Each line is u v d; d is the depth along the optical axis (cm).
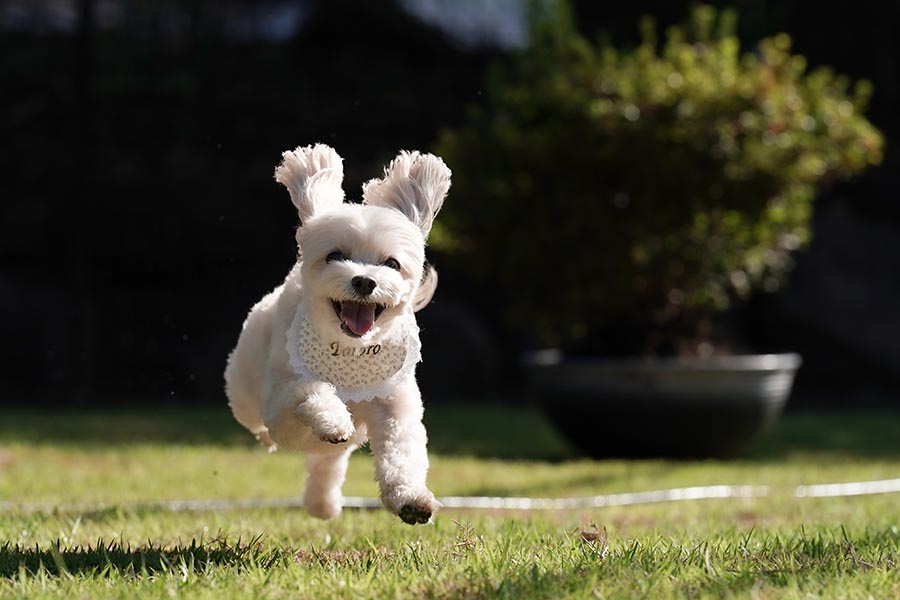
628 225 1350
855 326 2109
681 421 1287
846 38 2466
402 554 567
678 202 1350
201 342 1998
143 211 2017
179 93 2098
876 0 2439
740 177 1341
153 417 1655
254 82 2131
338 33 2172
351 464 1173
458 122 2145
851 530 695
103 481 1009
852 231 2222
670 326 1388
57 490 957
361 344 544
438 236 1440
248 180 2072
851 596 466
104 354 1992
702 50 1454
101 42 2109
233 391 623
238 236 2036
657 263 1345
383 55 2200
